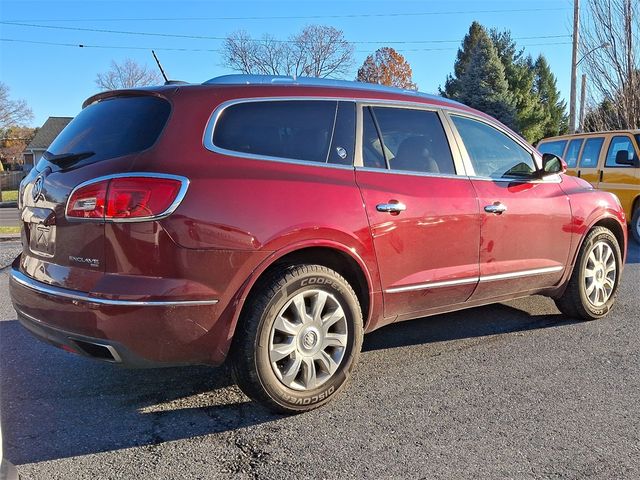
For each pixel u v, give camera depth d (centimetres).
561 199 473
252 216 307
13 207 2800
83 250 298
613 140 1015
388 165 375
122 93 339
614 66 1730
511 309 559
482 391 366
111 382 383
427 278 386
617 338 470
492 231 420
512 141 461
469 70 3997
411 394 362
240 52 4431
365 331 376
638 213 967
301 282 324
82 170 307
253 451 293
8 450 292
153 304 284
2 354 435
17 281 336
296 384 331
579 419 328
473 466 279
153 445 299
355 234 343
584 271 500
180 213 288
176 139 304
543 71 5691
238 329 313
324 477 270
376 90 393
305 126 349
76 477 269
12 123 4550
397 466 279
